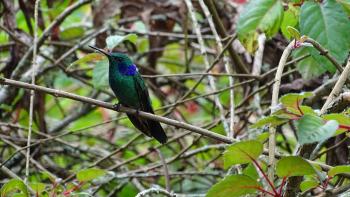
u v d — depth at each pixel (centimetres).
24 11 856
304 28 471
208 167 835
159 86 990
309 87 751
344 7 483
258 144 357
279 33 795
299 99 360
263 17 500
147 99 686
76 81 1022
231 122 625
